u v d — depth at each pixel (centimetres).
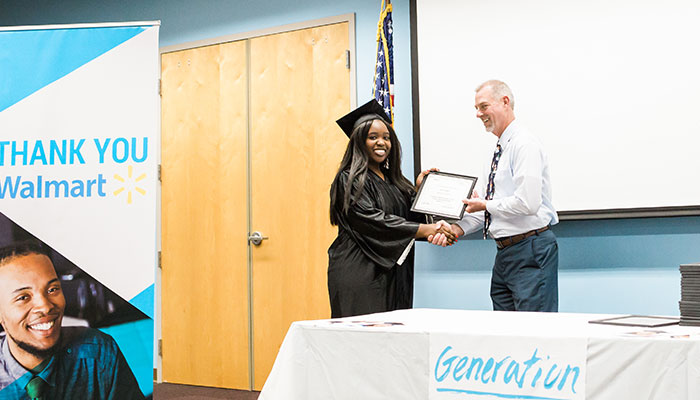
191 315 462
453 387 157
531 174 285
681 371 135
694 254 325
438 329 163
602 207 336
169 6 476
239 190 447
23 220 246
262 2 445
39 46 250
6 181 248
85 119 247
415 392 162
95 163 246
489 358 154
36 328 242
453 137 369
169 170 474
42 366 242
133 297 241
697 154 320
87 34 249
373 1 411
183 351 465
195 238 462
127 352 241
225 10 457
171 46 474
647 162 329
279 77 437
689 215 320
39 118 248
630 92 334
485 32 364
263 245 438
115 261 243
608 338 142
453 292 376
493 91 305
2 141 249
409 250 299
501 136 309
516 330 157
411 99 393
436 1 376
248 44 448
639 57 333
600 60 340
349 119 312
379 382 167
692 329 154
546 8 351
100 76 247
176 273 470
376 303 291
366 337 169
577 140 342
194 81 466
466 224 319
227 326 449
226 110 454
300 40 432
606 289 340
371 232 293
